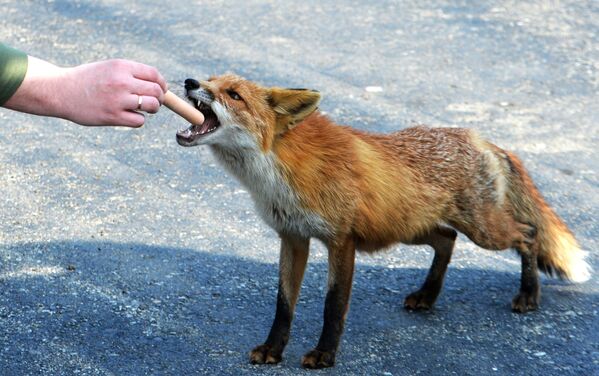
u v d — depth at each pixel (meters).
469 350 5.66
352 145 5.60
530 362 5.51
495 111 9.78
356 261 6.94
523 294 6.25
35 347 5.53
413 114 9.65
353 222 5.50
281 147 5.38
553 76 10.77
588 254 6.80
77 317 5.93
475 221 6.12
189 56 11.21
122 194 7.93
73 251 6.87
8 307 6.02
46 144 8.97
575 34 12.06
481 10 13.00
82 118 3.70
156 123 9.54
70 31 12.13
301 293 6.43
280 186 5.39
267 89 5.39
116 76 3.66
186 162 8.64
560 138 9.16
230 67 10.84
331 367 5.42
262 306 6.19
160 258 6.82
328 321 5.44
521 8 13.05
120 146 8.97
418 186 5.84
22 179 8.16
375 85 10.42
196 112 4.11
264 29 12.24
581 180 8.29
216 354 5.53
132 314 5.99
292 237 5.60
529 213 6.36
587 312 6.21
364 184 5.52
